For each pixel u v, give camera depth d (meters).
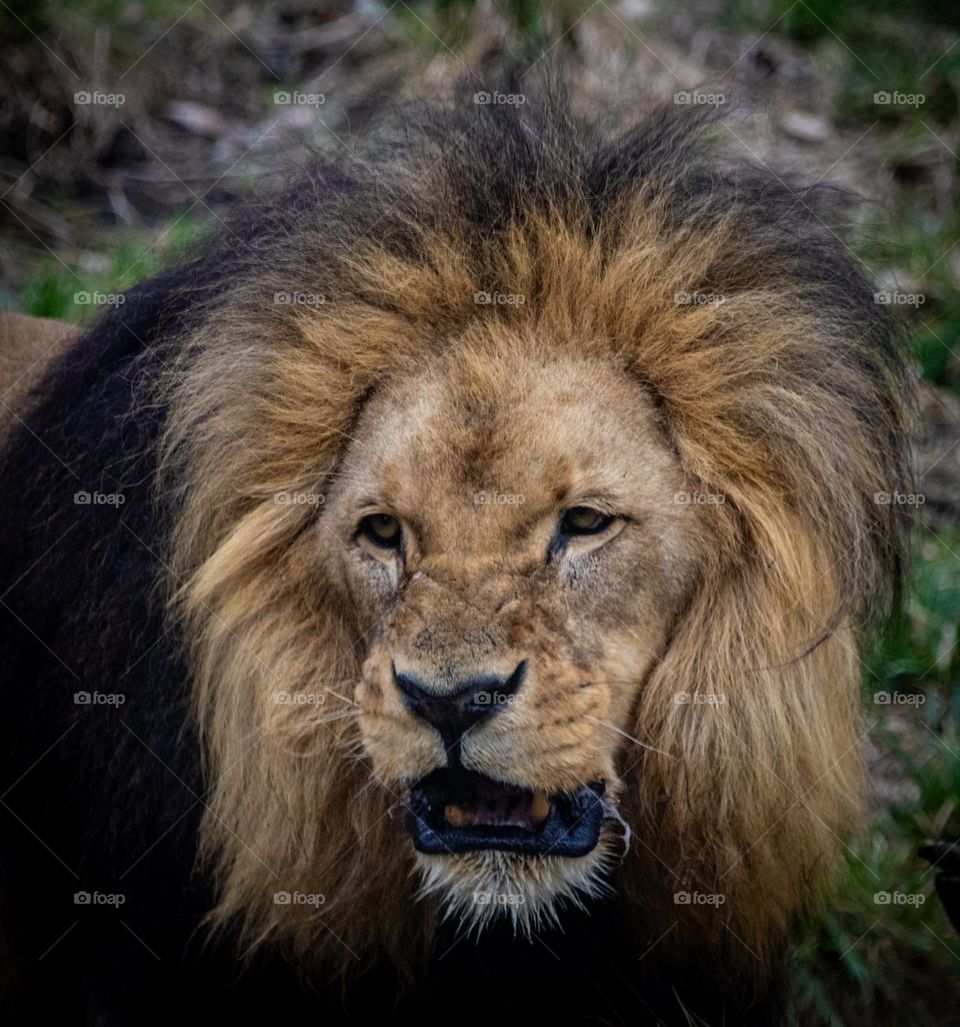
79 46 11.95
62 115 11.77
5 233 11.14
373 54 12.27
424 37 12.12
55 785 6.07
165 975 5.86
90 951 6.17
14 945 6.52
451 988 5.62
